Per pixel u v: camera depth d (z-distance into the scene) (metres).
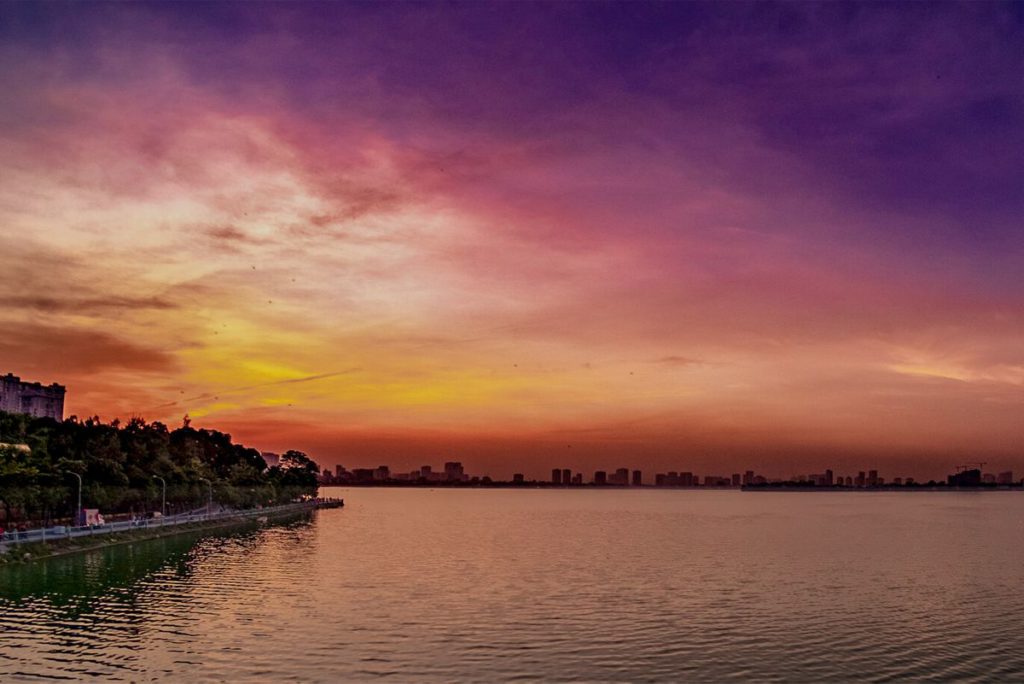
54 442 145.12
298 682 55.03
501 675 58.38
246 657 60.66
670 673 60.19
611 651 65.69
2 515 118.94
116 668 56.62
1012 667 63.50
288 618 74.88
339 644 65.38
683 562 129.50
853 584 106.25
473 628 72.69
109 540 127.00
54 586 88.00
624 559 133.38
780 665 63.00
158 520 155.25
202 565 111.12
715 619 79.50
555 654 64.31
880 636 73.25
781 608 86.50
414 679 56.59
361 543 157.75
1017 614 84.56
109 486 143.00
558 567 120.12
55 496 123.88
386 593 91.00
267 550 135.50
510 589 96.00
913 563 131.88
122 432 176.25
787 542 172.50
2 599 80.00
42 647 61.72
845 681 59.41
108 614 74.06
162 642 64.19
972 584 107.44
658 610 83.56
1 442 123.50
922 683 59.19
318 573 107.06
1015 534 199.75
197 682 54.19
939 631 75.69
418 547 151.00
